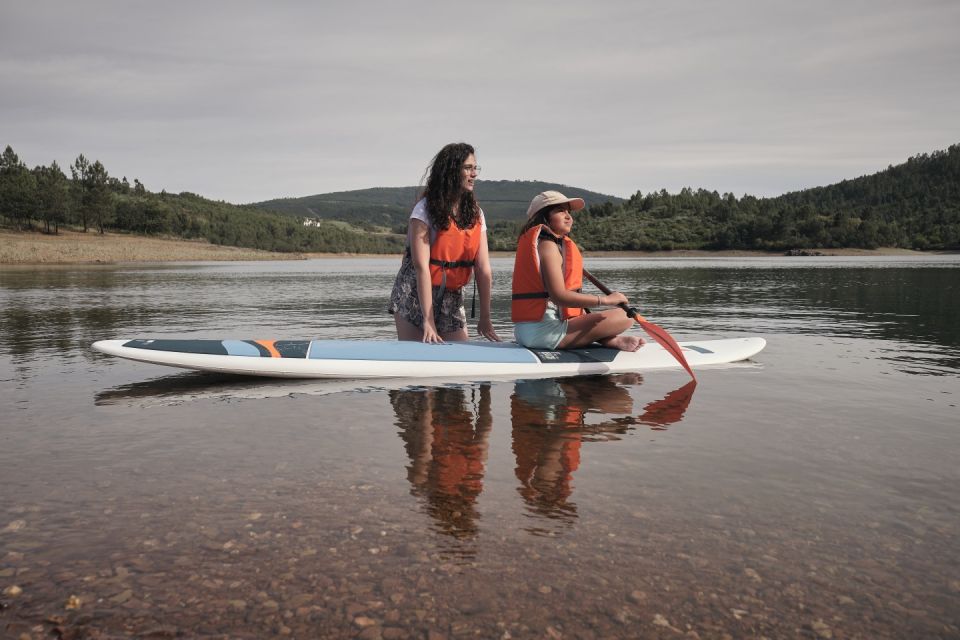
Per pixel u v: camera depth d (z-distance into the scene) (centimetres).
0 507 207
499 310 1011
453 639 139
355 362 429
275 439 284
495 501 212
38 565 169
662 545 180
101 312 905
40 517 199
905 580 163
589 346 487
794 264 3909
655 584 160
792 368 466
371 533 188
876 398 366
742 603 153
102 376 439
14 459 256
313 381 424
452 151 458
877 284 1575
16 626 143
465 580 162
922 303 1010
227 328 706
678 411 337
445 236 473
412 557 173
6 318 820
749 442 279
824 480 231
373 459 256
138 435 291
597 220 13525
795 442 279
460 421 317
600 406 350
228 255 7181
